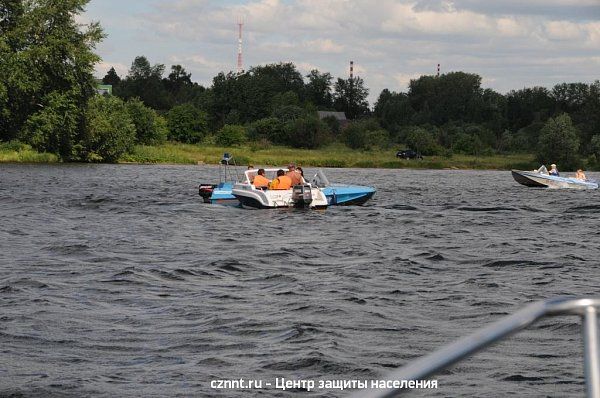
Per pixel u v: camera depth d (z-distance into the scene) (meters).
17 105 97.75
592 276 21.47
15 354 12.98
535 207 44.81
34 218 35.72
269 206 38.78
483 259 24.31
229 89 188.50
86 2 98.44
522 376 12.02
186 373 12.07
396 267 22.56
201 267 22.06
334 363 12.62
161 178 70.31
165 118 151.62
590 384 3.65
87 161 101.88
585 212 41.91
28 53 94.88
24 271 20.91
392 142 162.50
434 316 16.19
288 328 14.76
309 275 21.05
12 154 95.38
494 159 136.38
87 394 11.05
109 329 14.69
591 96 172.12
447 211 41.41
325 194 41.78
